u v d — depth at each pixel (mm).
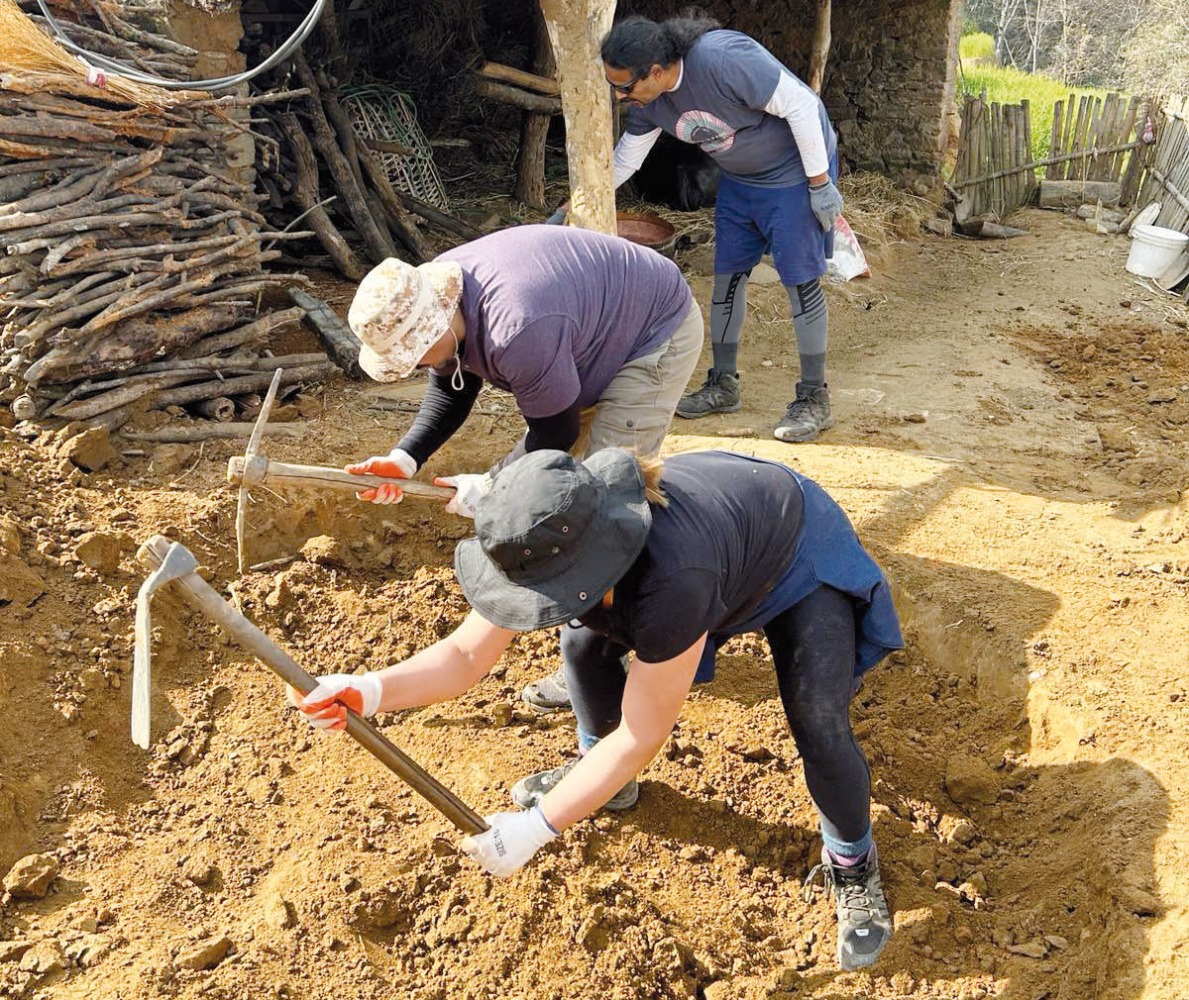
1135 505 4930
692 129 4875
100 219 4699
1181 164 9320
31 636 3680
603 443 3377
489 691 3990
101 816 3344
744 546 2529
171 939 2957
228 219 5234
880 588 2852
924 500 4832
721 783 3590
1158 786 3230
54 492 4234
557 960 2998
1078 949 2938
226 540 4340
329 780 3570
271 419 5027
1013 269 8719
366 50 9188
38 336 4402
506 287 2820
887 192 9680
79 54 4957
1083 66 23547
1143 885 2928
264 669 3980
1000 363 6770
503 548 2098
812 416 5488
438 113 9680
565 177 9688
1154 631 3951
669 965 2979
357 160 7473
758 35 9914
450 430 3295
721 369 5688
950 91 9750
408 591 4367
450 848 3287
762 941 3131
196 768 3594
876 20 9508
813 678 2732
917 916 3109
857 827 2918
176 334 4789
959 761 3639
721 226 5348
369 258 7395
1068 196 9898
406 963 3029
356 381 5488
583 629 2949
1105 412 6238
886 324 7578
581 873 3256
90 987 2781
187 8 5539
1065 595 4156
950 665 4027
